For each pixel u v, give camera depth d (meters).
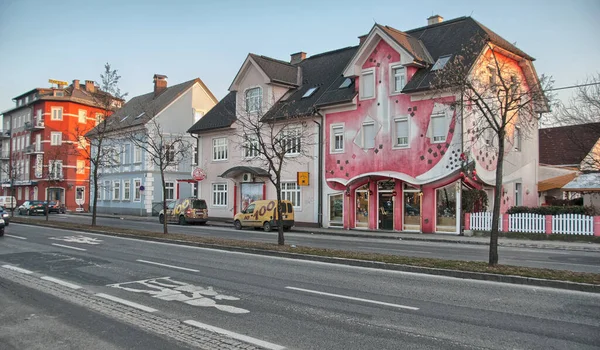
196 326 6.82
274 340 6.19
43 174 50.00
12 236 21.03
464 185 24.72
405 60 25.69
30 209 45.22
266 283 10.13
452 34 27.61
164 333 6.50
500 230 23.23
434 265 11.74
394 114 26.58
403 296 8.84
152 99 49.94
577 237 21.17
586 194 29.80
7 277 10.73
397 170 26.31
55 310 7.76
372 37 27.11
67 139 61.03
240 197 35.16
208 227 30.39
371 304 8.19
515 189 28.19
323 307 7.97
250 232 26.31
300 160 31.05
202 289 9.46
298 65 37.19
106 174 50.53
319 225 29.83
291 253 14.31
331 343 6.05
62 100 62.56
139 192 45.25
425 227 25.19
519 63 27.42
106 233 22.14
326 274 11.30
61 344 6.05
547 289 9.49
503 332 6.52
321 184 29.94
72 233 22.78
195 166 39.59
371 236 24.52
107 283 10.06
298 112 30.55
